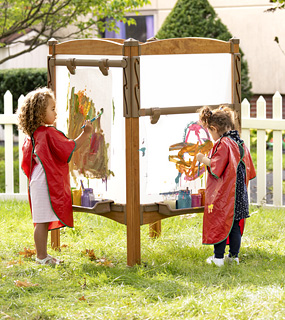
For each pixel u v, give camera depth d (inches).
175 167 191.0
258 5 548.7
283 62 549.6
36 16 386.6
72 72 191.5
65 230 228.1
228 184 180.9
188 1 466.3
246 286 160.1
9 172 296.2
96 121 188.7
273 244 208.1
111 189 189.0
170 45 182.4
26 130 184.9
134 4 363.9
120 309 145.3
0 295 155.5
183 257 193.3
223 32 467.8
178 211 188.4
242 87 470.0
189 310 143.1
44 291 159.3
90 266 181.9
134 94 175.5
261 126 272.8
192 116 191.9
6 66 532.1
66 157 181.3
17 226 234.7
